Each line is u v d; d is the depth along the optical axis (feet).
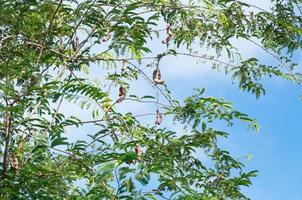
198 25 43.19
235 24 44.16
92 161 33.50
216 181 36.91
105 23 37.83
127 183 25.85
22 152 33.81
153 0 39.63
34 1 37.93
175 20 42.16
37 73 35.94
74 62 41.09
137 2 36.27
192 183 36.88
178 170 37.11
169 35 41.55
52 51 39.50
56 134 28.96
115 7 37.17
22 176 30.94
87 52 39.68
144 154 33.32
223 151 38.50
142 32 36.73
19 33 39.14
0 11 37.45
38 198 30.89
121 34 36.50
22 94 33.37
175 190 29.50
